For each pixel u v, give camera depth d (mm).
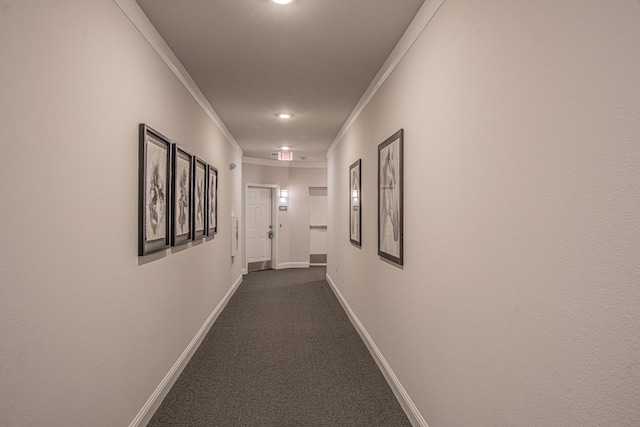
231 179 6273
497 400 1430
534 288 1212
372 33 2619
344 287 5418
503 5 1384
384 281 3146
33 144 1292
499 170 1414
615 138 907
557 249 1105
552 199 1126
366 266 3891
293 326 4629
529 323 1237
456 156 1788
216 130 4820
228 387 2955
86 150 1641
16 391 1212
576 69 1029
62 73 1460
